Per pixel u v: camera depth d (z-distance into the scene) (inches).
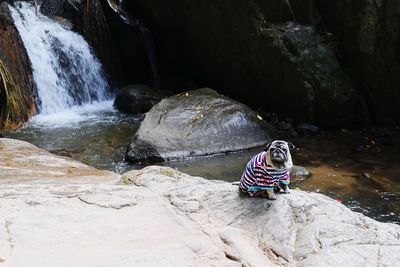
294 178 361.7
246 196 187.3
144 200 186.7
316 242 162.1
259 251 160.1
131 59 610.2
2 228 157.9
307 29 488.1
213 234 167.5
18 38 514.0
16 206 173.6
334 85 468.4
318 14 502.0
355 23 468.4
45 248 148.6
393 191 344.8
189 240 159.6
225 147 424.2
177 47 588.4
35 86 516.1
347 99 469.7
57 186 209.6
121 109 534.9
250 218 176.7
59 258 143.6
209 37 535.8
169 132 423.5
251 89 522.3
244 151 429.4
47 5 609.3
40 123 485.7
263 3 491.8
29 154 317.1
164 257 148.0
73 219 167.9
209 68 559.5
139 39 594.9
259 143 439.5
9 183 228.5
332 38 493.4
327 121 476.7
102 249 150.3
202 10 523.5
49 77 534.9
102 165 390.9
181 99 472.1
